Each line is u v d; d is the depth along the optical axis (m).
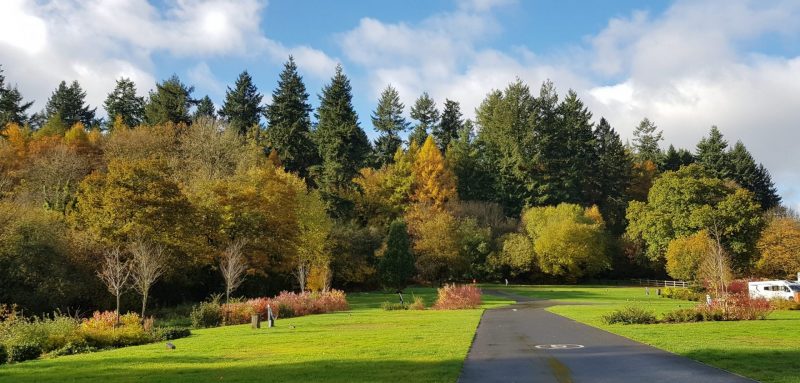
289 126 84.62
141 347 19.55
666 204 73.81
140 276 32.59
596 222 84.62
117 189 41.31
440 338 18.92
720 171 105.56
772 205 103.19
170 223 43.19
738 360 12.90
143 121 85.81
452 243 72.50
